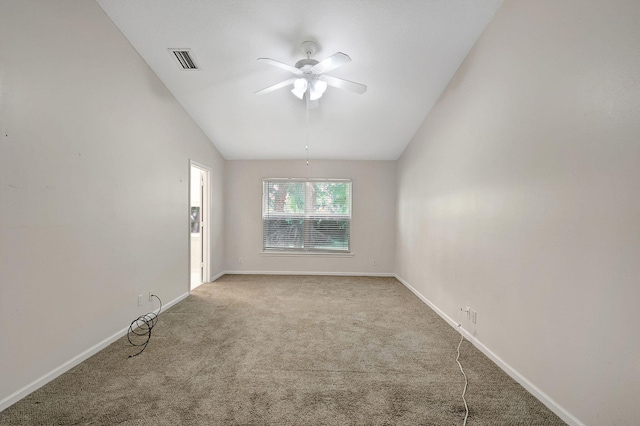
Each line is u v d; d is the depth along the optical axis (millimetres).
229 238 5527
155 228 3215
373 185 5500
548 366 1706
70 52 2100
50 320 1944
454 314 2945
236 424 1538
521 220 1958
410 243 4512
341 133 4480
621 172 1305
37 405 1677
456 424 1557
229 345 2496
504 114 2168
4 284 1663
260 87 3432
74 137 2143
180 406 1679
